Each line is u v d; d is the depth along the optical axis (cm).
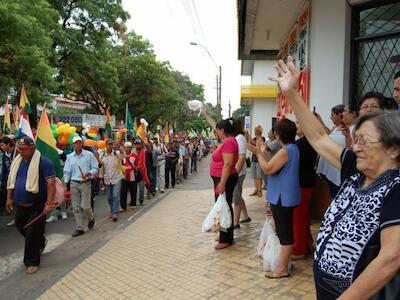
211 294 428
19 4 1181
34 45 1252
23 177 561
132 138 1736
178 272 504
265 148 626
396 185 169
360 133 184
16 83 1348
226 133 588
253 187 1395
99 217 938
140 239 688
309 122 241
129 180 1014
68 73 2008
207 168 2666
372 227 172
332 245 186
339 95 621
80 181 761
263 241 538
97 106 2998
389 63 564
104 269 536
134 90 3192
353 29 612
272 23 945
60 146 1059
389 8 566
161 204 1089
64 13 1936
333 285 185
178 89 4147
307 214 525
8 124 1350
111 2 2098
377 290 162
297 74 245
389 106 328
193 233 708
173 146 1508
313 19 673
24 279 531
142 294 442
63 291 469
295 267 493
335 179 367
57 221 891
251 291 429
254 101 2580
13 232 788
